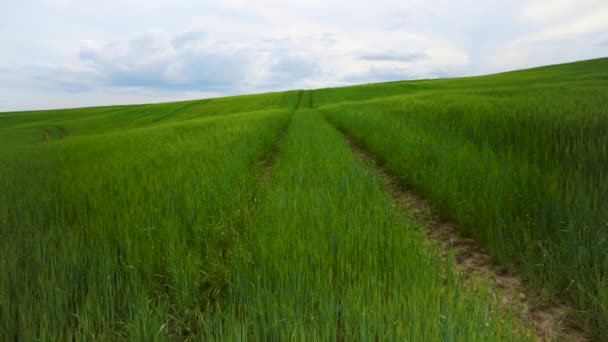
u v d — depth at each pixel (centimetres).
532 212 393
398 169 768
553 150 531
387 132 1149
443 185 536
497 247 355
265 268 275
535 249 338
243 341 199
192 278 285
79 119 6241
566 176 436
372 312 210
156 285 286
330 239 317
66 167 835
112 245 334
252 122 1984
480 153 645
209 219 419
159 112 6138
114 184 561
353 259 292
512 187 444
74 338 235
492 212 402
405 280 257
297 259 287
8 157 1260
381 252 300
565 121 639
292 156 903
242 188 587
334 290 256
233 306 227
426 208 557
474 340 183
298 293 236
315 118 2589
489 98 1844
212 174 648
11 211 444
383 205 449
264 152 1169
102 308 249
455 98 2105
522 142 630
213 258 321
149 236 339
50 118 7006
